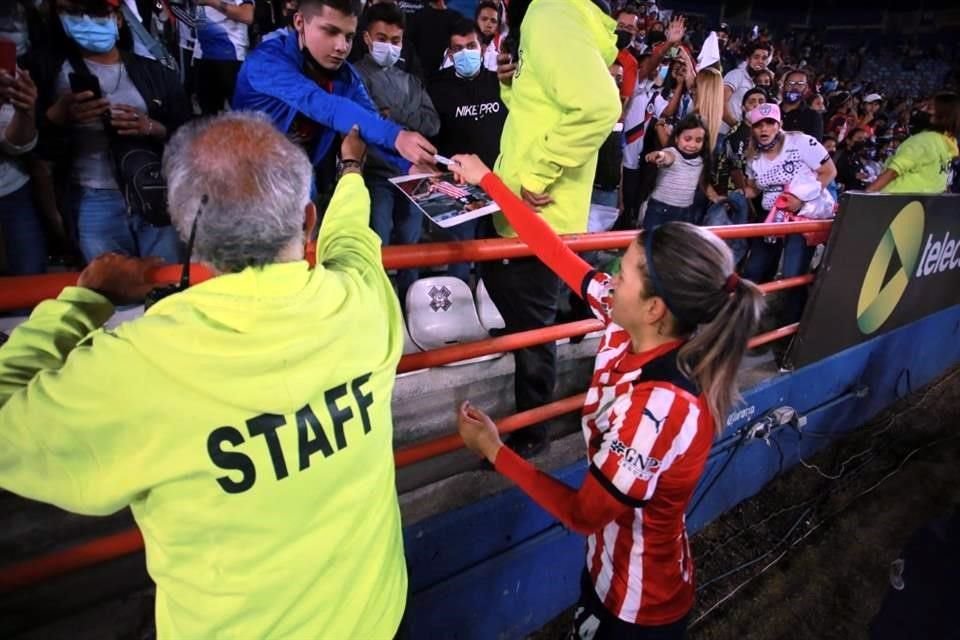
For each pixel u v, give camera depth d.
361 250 1.02
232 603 0.76
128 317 2.07
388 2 2.30
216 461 0.71
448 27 2.92
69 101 1.88
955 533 1.08
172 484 0.71
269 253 0.75
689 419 1.07
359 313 0.86
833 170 3.50
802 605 2.44
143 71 2.06
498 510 1.84
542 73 1.48
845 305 2.92
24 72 1.78
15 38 1.86
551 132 1.52
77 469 0.68
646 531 1.23
